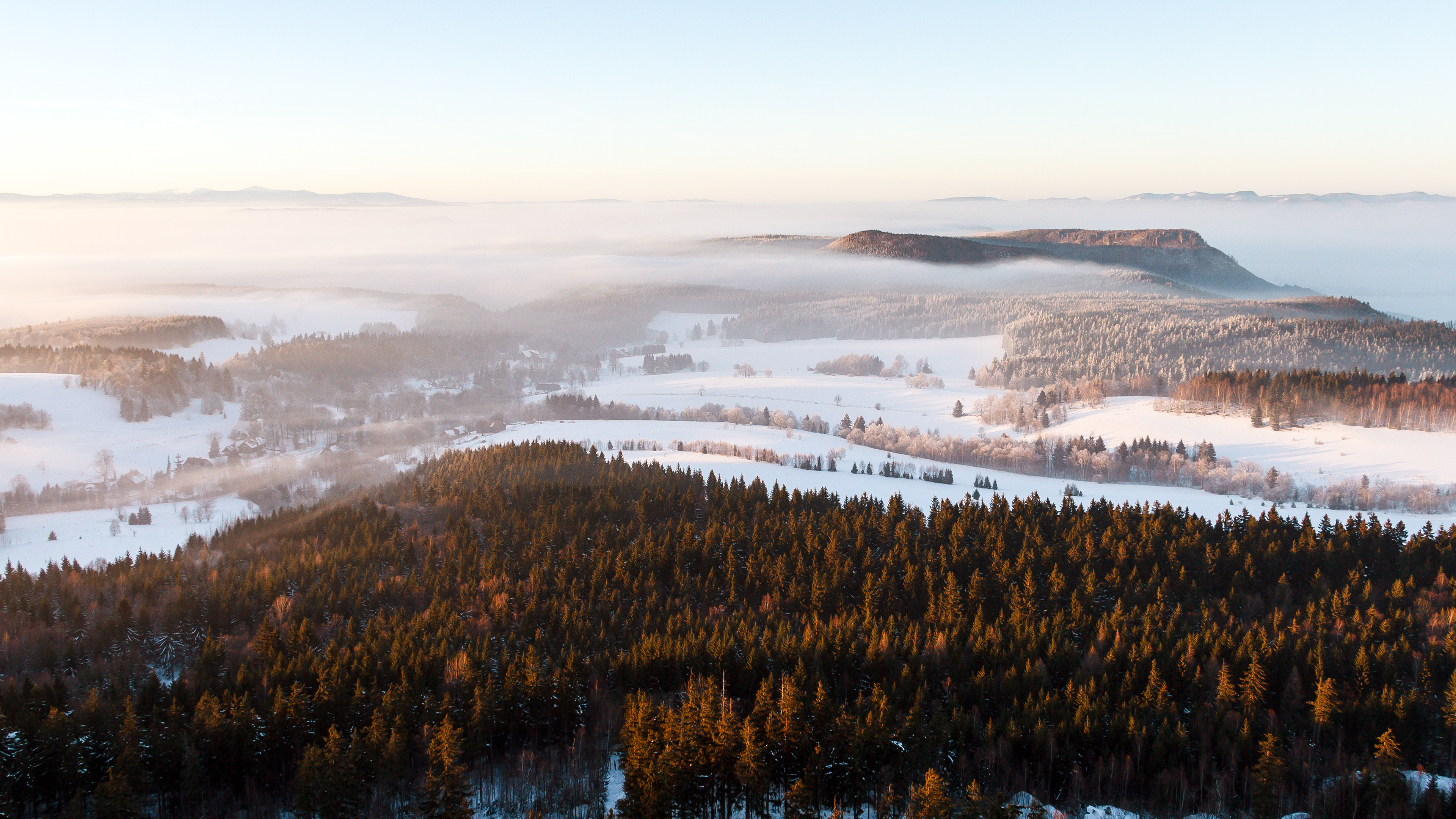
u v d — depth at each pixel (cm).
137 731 7862
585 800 7675
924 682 8725
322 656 9738
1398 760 7569
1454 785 7231
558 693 8512
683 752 7156
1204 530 13512
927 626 10406
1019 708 8550
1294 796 7431
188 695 8806
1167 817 7438
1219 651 9419
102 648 10200
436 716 8306
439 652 9319
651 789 6875
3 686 9556
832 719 7925
